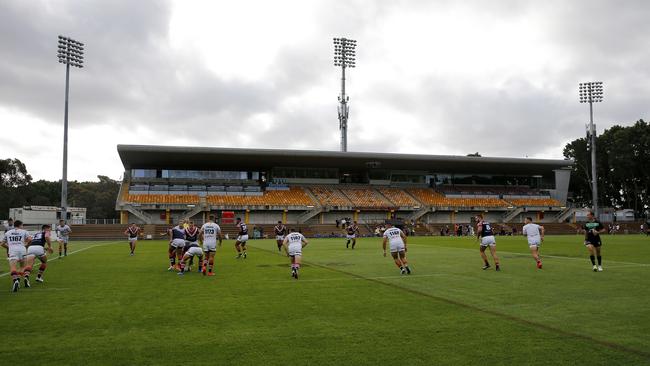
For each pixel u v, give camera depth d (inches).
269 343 257.8
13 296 416.2
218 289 455.2
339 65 2618.1
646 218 3026.6
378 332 280.5
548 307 354.6
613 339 261.9
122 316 328.8
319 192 2541.8
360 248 1153.4
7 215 3221.0
